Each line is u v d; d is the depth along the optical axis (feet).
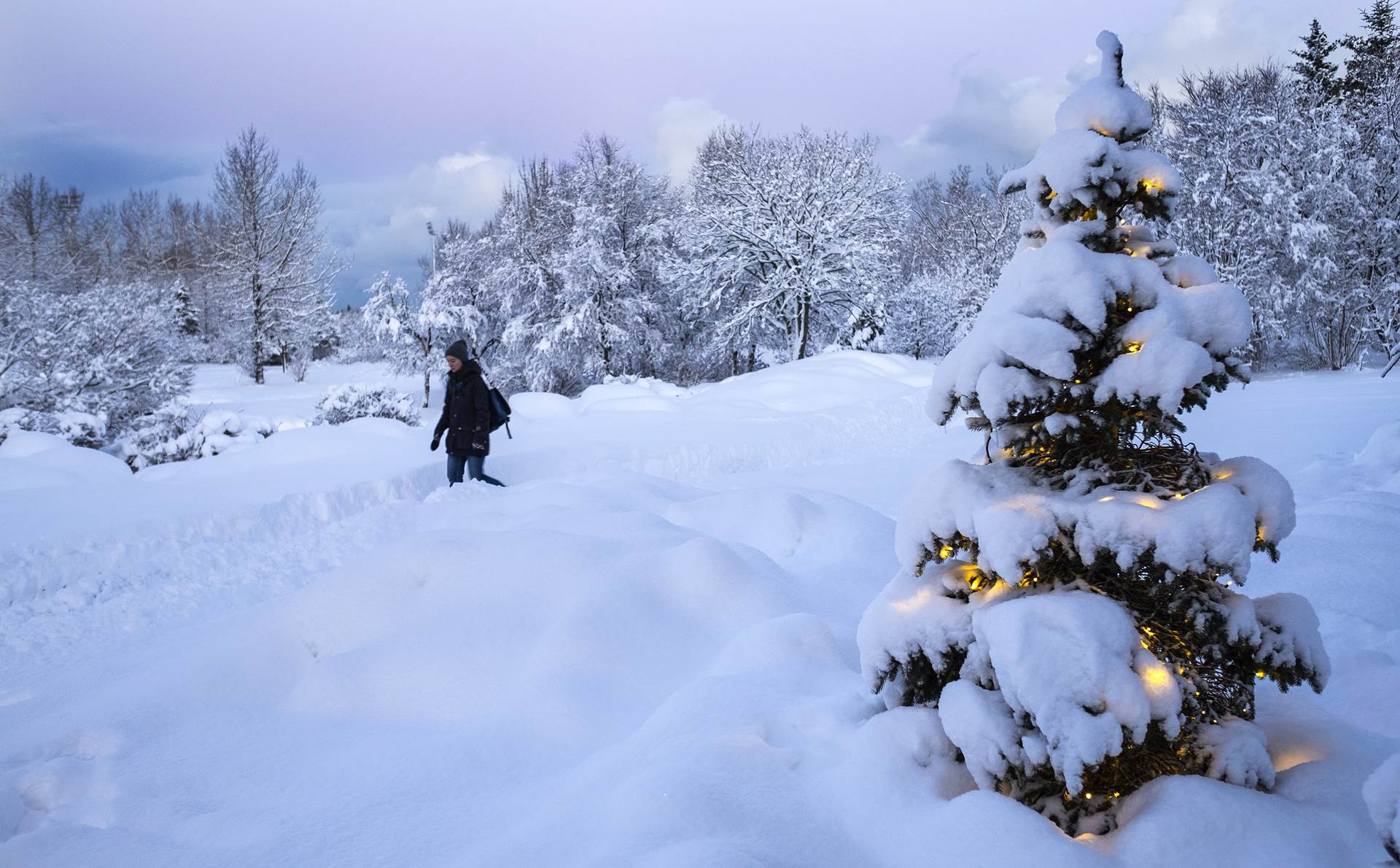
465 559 14.38
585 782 9.00
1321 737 8.13
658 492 23.40
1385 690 10.03
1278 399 57.52
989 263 149.38
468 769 10.13
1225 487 7.16
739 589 14.07
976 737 7.39
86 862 8.89
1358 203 97.86
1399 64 125.39
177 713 12.12
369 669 12.51
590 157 123.24
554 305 121.90
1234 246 102.78
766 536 19.06
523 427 51.67
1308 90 119.03
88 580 21.86
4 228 140.46
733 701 10.18
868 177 115.65
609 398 69.26
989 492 8.04
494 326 126.00
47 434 40.63
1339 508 19.33
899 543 8.45
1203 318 7.36
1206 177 102.37
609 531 17.83
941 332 131.13
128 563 23.49
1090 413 7.52
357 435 40.96
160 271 196.95
